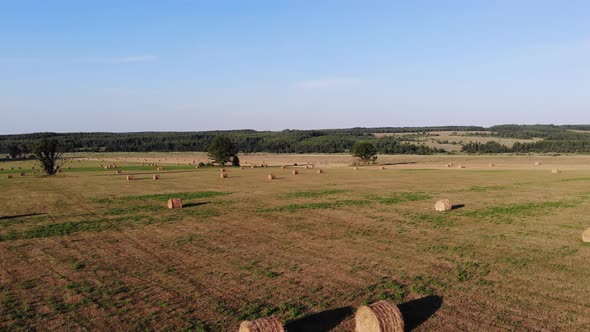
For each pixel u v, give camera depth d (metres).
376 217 31.78
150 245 24.52
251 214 34.19
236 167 109.25
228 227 29.22
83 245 24.88
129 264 20.70
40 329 13.70
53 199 47.28
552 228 26.86
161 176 78.12
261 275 18.56
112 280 18.33
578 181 55.75
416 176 69.31
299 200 41.62
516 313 14.23
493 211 33.31
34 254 23.02
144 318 14.33
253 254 22.03
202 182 63.94
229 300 15.77
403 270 18.89
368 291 16.41
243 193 48.66
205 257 21.66
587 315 14.00
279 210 35.78
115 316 14.54
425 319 13.90
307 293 16.31
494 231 26.30
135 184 63.00
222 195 47.19
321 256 21.39
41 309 15.29
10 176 84.06
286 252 22.30
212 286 17.30
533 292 16.05
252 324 12.37
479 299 15.45
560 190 46.16
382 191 48.09
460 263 19.75
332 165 113.94
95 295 16.56
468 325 13.41
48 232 28.73
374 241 24.34
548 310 14.42
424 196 43.00
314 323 13.79
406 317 14.09
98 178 75.94
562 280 17.31
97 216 34.97
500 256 20.81
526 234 25.38
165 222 31.59
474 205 36.56
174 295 16.38
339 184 57.16
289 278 18.08
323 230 27.56
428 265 19.55
